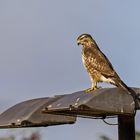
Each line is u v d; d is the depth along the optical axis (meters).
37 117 15.52
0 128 16.58
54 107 14.18
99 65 16.89
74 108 13.48
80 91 14.83
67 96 14.67
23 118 15.45
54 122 15.85
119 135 14.93
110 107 13.65
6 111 16.55
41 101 15.94
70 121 16.14
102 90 13.84
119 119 14.92
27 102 16.44
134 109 13.98
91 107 13.39
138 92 14.34
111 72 16.50
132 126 14.84
